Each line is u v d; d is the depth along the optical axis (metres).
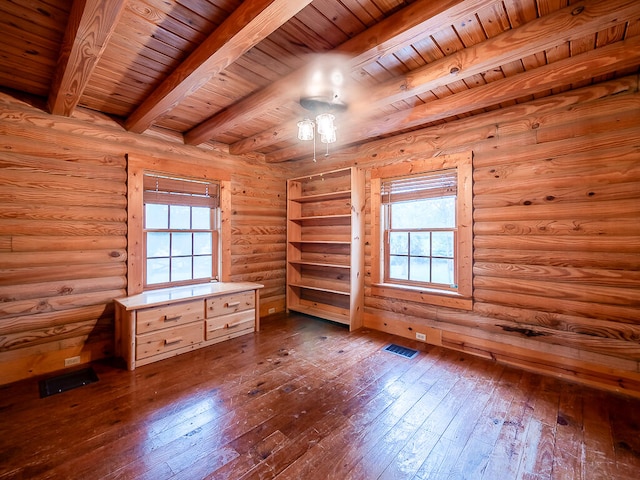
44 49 2.04
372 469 1.60
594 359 2.46
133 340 2.74
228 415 2.06
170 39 1.92
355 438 1.84
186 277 3.76
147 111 2.69
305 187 4.75
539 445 1.77
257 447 1.76
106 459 1.66
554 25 1.71
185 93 2.33
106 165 3.03
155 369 2.74
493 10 1.70
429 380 2.54
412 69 2.29
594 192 2.45
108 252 3.03
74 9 1.58
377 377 2.59
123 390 2.38
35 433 1.86
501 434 1.87
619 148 2.36
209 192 3.94
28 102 2.62
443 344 3.27
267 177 4.57
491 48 1.93
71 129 2.83
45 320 2.69
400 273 3.73
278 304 4.70
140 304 2.77
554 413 2.08
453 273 3.29
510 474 1.57
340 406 2.17
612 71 2.17
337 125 3.06
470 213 3.04
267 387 2.43
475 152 3.03
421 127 3.42
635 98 2.30
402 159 3.59
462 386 2.45
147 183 3.36
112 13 1.49
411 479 1.54
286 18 1.54
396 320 3.65
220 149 4.00
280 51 2.04
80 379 2.56
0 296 2.49
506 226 2.85
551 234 2.63
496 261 2.92
